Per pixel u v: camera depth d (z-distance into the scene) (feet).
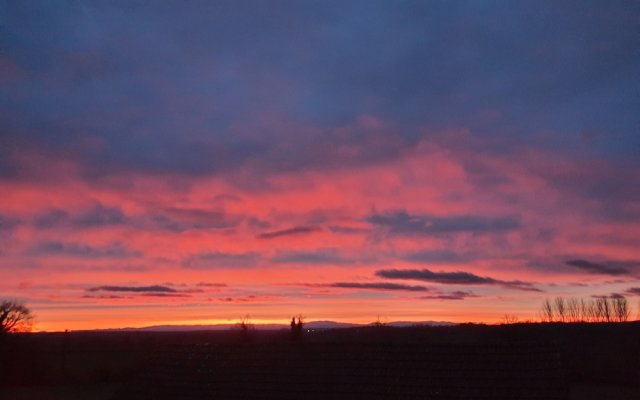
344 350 60.75
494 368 54.95
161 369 65.26
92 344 139.95
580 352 145.48
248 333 136.05
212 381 60.85
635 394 116.98
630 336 152.97
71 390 112.88
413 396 52.85
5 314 121.70
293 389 56.95
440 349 58.59
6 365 119.96
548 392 51.57
